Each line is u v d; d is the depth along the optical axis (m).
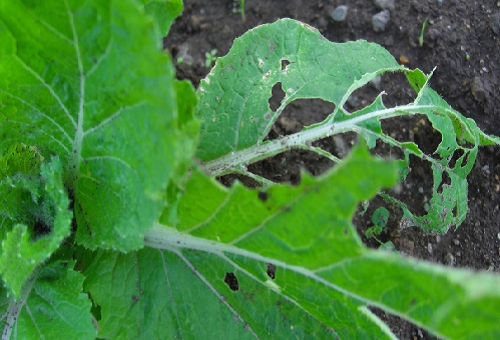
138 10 0.28
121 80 0.34
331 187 0.29
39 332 0.40
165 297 0.42
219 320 0.42
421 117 0.54
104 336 0.41
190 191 0.35
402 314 0.34
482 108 0.54
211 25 0.57
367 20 0.56
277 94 0.54
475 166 0.53
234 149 0.45
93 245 0.40
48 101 0.39
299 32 0.46
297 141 0.45
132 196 0.37
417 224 0.49
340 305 0.39
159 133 0.30
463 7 0.56
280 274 0.39
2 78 0.39
